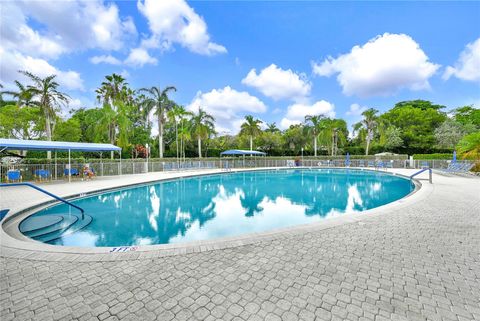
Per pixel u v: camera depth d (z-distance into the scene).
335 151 34.03
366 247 3.60
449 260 3.15
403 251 3.45
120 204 9.20
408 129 34.59
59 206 8.36
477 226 4.65
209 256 3.28
